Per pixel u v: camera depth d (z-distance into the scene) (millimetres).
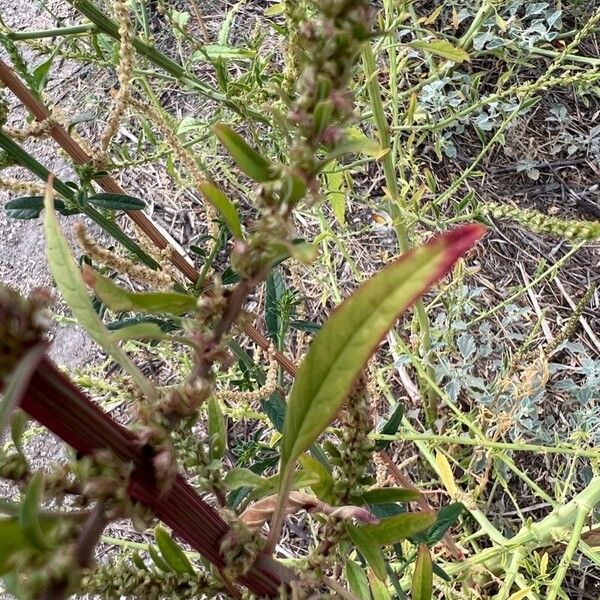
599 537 639
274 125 530
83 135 1021
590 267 852
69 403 134
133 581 185
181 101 986
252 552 182
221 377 616
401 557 501
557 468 729
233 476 202
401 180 708
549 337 804
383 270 144
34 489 122
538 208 881
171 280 349
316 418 165
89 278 166
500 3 758
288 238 154
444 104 807
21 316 113
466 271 698
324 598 196
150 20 1055
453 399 679
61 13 1173
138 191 964
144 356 854
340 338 153
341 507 223
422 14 977
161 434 146
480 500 679
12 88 327
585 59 755
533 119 927
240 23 1021
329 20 137
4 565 123
